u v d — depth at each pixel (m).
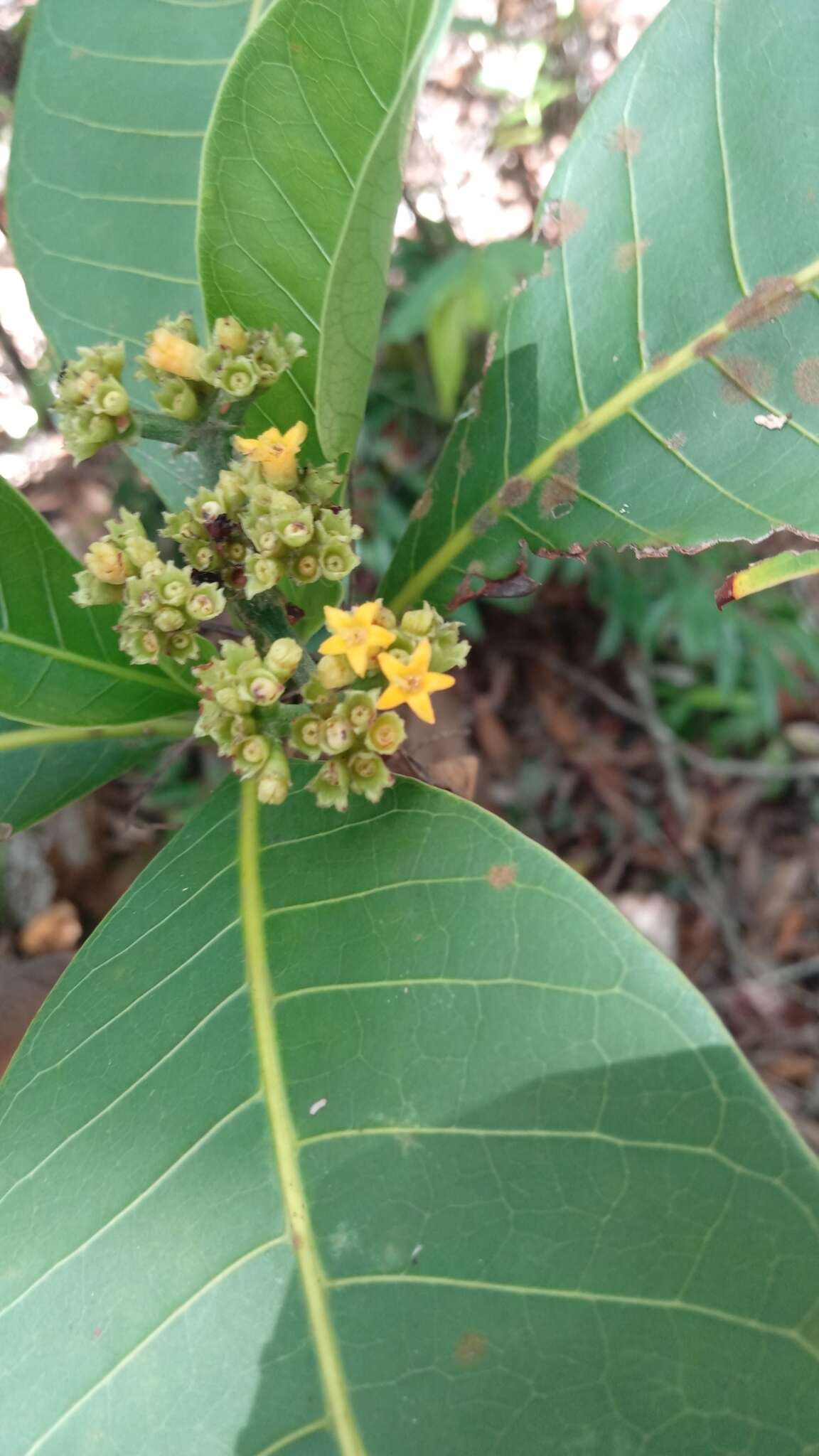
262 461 0.12
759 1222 0.09
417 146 0.44
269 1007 0.12
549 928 0.11
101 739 0.16
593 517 0.14
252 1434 0.10
